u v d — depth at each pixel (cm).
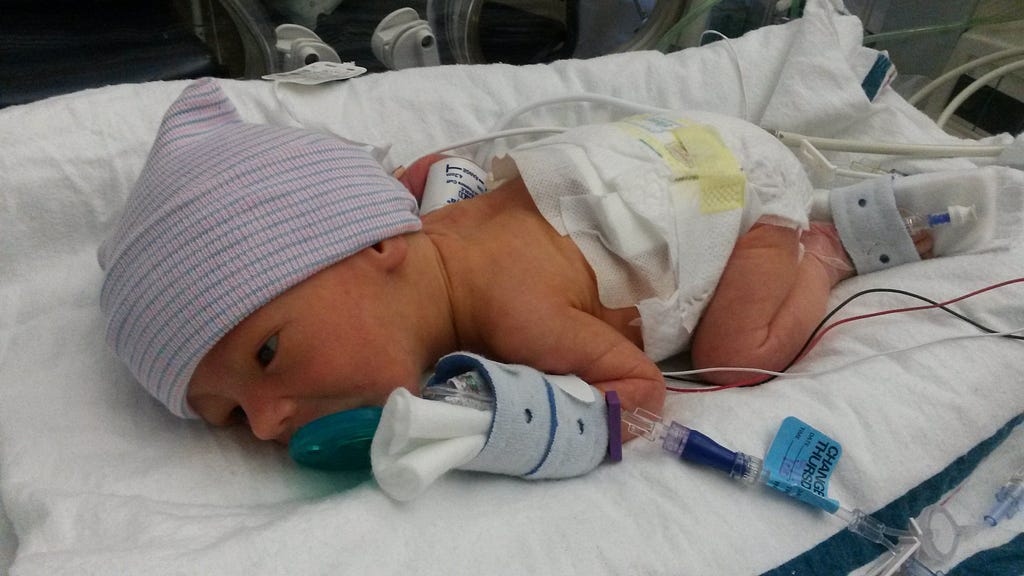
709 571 56
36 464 63
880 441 67
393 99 102
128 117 87
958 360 74
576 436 62
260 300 56
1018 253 85
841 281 97
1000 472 77
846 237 93
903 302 84
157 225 58
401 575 51
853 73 111
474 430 55
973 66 132
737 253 81
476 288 72
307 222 59
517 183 83
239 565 48
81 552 48
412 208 70
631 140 79
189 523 54
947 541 67
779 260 81
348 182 62
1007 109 134
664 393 73
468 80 106
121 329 60
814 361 79
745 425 68
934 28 140
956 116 145
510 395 57
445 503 57
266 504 62
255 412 60
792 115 111
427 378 75
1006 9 136
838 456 66
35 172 81
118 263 59
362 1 130
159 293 57
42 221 82
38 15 127
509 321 70
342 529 52
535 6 144
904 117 113
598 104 109
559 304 72
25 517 58
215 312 56
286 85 98
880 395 70
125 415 69
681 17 143
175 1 135
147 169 65
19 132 81
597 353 70
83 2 131
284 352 58
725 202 78
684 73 114
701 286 78
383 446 53
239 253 56
